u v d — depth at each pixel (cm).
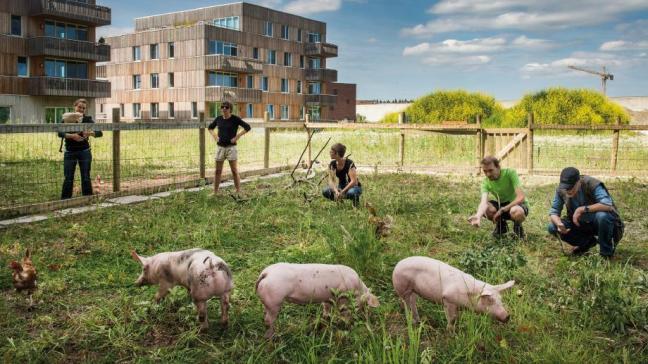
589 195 650
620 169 1549
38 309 495
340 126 1636
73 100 4038
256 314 480
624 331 447
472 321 414
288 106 5888
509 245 671
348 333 420
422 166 1591
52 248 681
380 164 1669
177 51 5097
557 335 442
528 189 1233
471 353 393
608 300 474
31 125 859
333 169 965
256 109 5456
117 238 722
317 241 707
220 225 806
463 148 1894
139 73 5406
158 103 5309
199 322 450
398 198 1027
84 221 834
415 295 468
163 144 2148
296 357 403
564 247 717
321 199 1010
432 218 874
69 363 403
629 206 996
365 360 377
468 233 782
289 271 430
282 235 764
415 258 460
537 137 2444
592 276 547
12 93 3691
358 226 720
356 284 444
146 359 403
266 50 5584
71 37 3991
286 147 2144
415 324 463
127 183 1251
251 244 719
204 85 4931
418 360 393
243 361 401
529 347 421
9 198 1030
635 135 2784
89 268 607
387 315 475
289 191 1117
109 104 5725
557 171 1489
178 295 502
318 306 483
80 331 450
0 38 3600
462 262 600
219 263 439
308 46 6034
